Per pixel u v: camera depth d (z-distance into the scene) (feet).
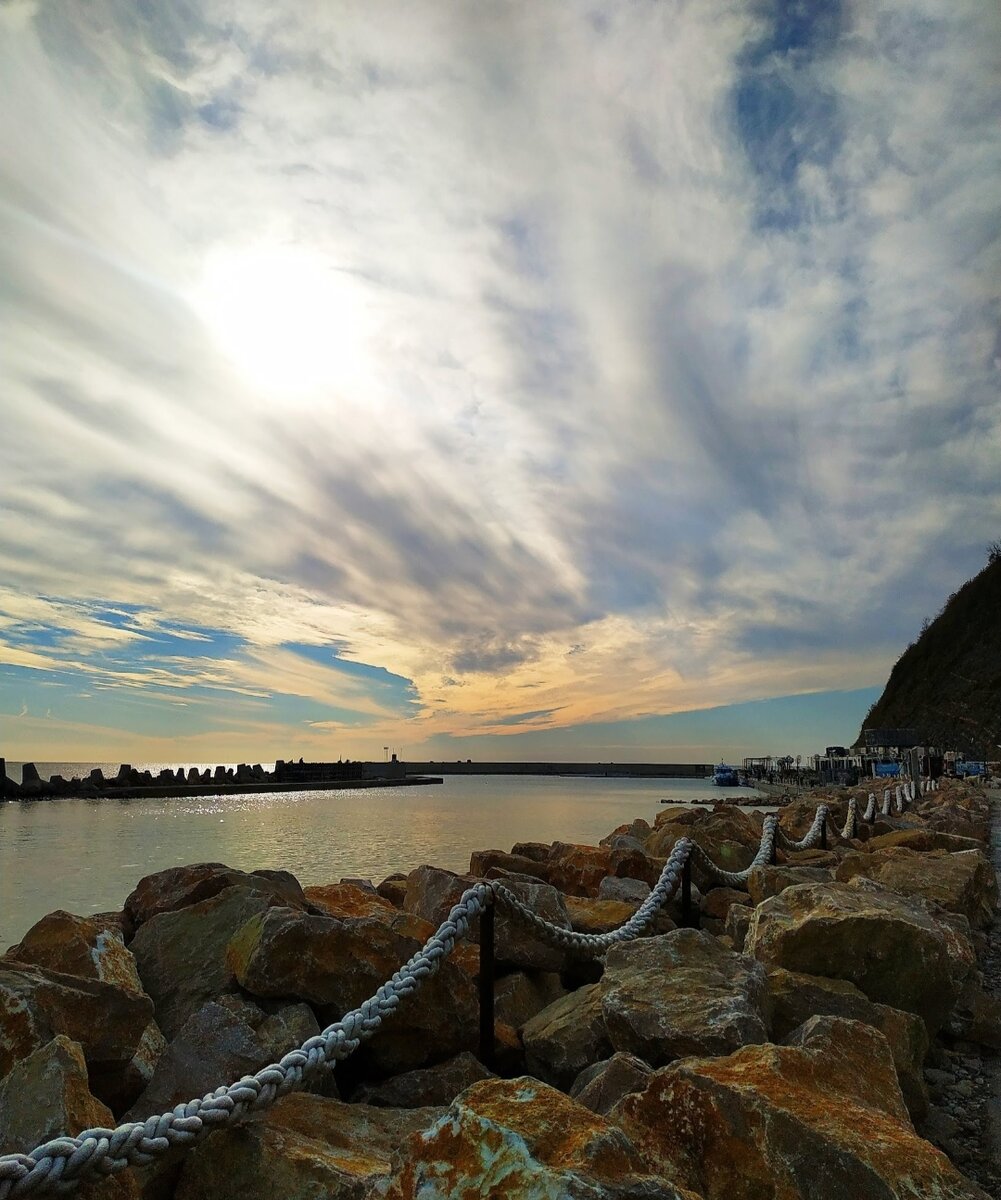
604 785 432.25
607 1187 7.36
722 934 29.43
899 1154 9.64
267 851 98.32
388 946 18.22
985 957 24.98
